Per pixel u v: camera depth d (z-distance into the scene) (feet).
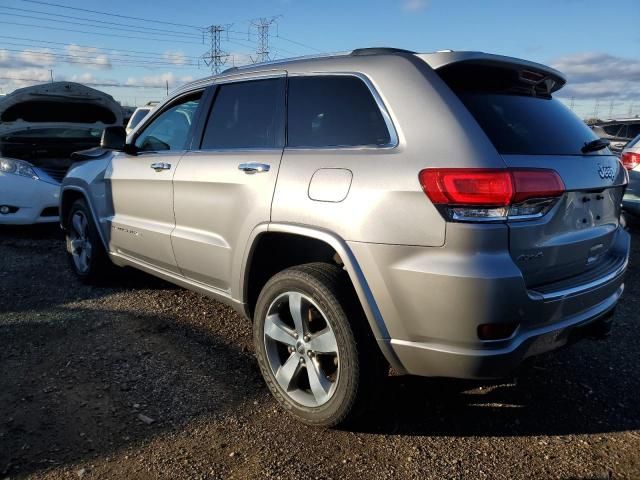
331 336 8.98
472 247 7.73
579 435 9.46
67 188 17.13
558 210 8.48
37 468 8.30
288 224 9.55
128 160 14.44
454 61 8.81
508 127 8.70
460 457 8.79
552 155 8.77
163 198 12.89
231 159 11.10
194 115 12.72
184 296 15.80
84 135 26.76
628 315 14.99
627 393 10.91
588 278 9.19
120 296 15.79
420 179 8.03
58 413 9.76
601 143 10.11
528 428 9.66
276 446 9.00
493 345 7.87
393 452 8.89
